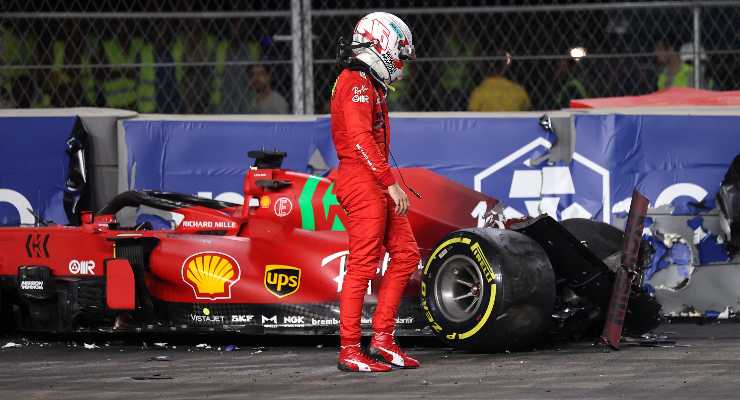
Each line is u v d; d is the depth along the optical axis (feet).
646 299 74.38
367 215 63.82
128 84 110.73
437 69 112.78
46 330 79.05
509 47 113.39
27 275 78.54
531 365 64.69
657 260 88.53
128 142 92.84
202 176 92.53
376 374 62.59
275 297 74.08
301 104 98.43
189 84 111.45
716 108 91.20
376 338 65.41
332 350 73.67
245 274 74.79
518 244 68.13
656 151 89.04
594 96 112.88
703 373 61.21
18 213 92.22
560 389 56.59
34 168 91.97
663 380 59.00
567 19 112.68
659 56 111.86
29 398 56.03
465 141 90.38
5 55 108.17
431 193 77.92
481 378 60.44
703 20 111.24
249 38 112.78
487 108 111.04
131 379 61.72
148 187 92.68
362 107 62.95
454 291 69.87
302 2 98.94
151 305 76.84
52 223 89.04
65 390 58.29
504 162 90.07
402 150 90.89
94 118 93.04
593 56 100.17
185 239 76.38
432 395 55.42
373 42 63.98
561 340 76.13
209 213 78.18
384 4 114.42
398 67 64.90
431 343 75.82
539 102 114.01
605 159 89.15
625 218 89.04
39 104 109.60
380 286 70.85
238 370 64.80
